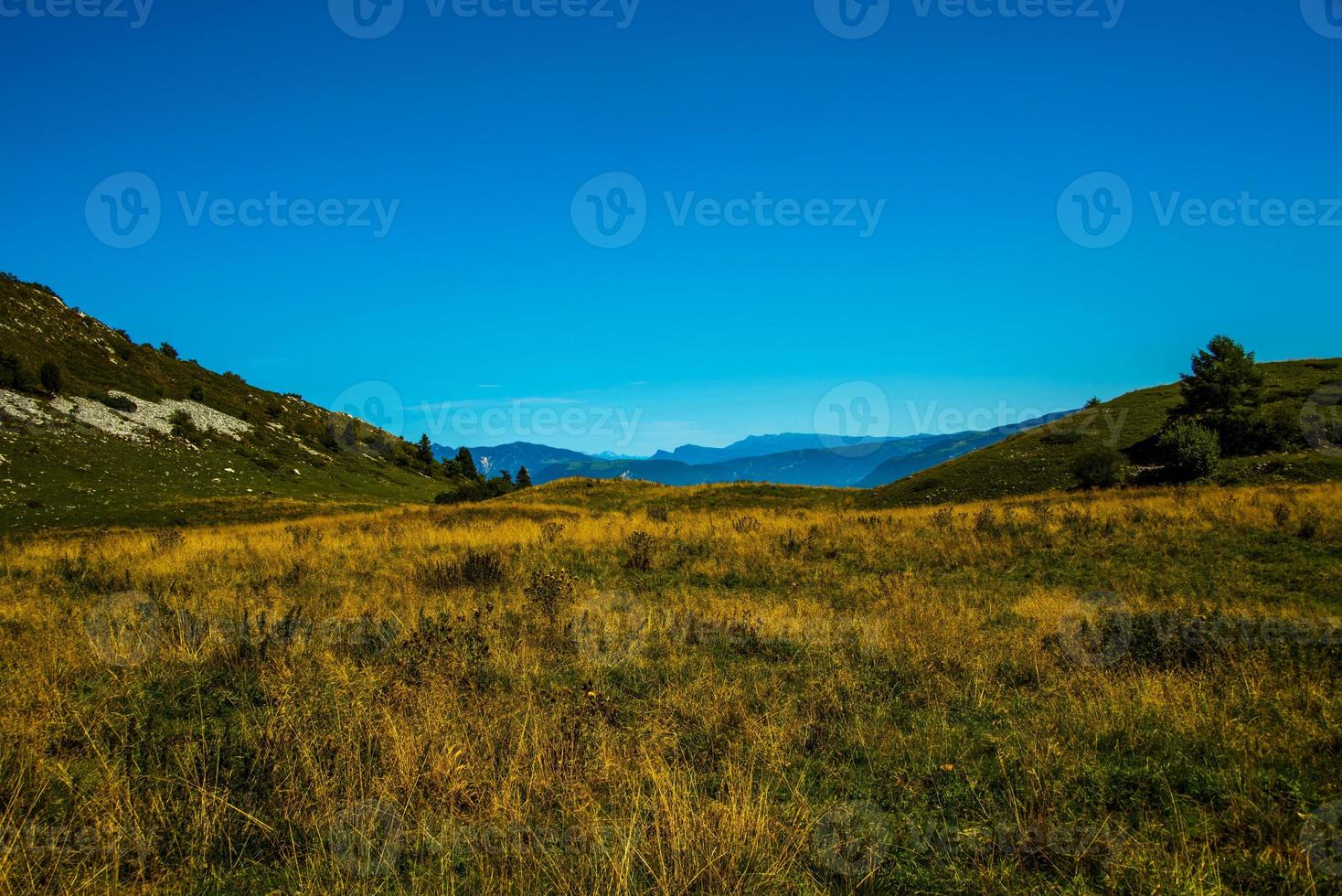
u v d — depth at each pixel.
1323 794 4.15
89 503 41.78
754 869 3.59
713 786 4.56
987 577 12.81
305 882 3.49
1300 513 15.12
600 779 4.53
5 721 5.05
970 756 5.01
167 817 4.01
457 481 106.69
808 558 15.19
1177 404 57.38
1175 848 3.72
